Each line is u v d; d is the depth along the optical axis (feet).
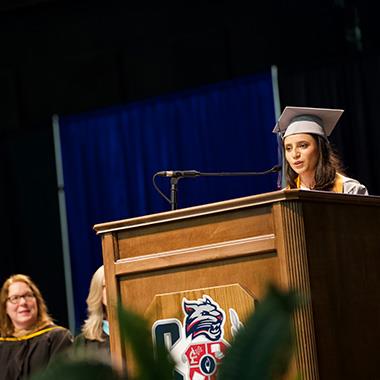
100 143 67.56
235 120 62.95
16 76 71.72
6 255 70.44
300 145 28.76
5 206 70.69
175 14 66.23
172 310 18.81
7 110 71.77
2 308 40.32
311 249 18.07
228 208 18.47
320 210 18.53
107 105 68.44
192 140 64.23
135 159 66.13
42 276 69.41
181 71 65.77
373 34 60.08
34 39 71.26
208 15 65.05
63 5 70.08
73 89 69.72
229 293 18.20
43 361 39.09
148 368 9.68
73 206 68.23
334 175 28.04
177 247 19.17
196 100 64.39
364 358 18.63
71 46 69.97
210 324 18.35
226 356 9.67
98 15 69.05
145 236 19.60
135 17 67.77
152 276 19.40
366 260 19.34
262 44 63.00
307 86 60.23
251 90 62.54
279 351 9.57
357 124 58.44
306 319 17.47
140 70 67.36
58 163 69.72
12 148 71.05
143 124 66.03
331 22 61.11
